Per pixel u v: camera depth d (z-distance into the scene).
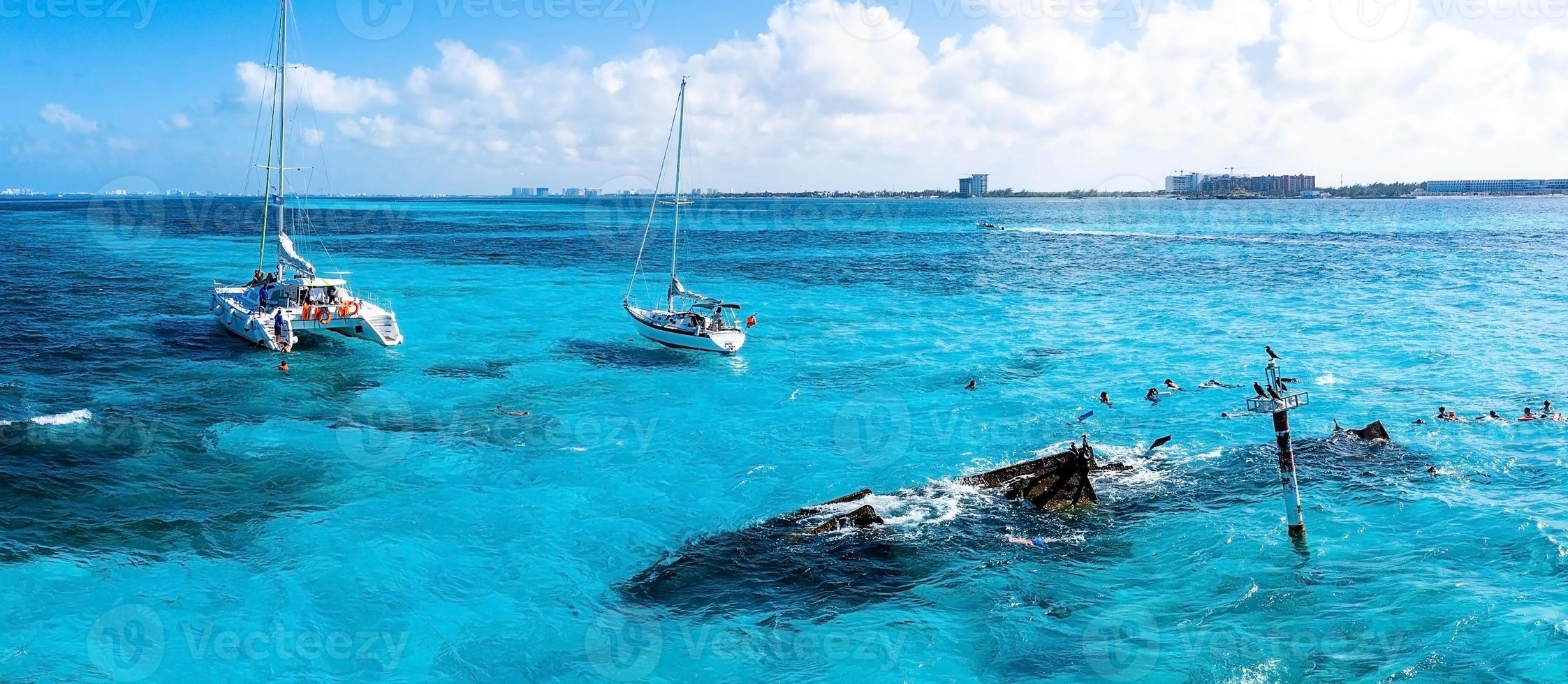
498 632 15.79
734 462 24.53
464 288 62.31
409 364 36.12
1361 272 73.00
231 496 21.28
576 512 20.95
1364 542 19.00
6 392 29.98
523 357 38.12
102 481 21.77
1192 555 18.67
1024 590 17.30
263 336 37.94
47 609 15.92
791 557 18.69
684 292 41.28
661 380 34.09
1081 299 57.06
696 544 19.34
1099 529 20.02
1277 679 14.30
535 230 137.75
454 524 20.11
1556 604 16.17
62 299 52.09
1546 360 36.09
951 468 24.06
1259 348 39.88
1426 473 22.81
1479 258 84.31
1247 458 24.19
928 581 17.73
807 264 82.38
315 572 17.66
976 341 42.38
